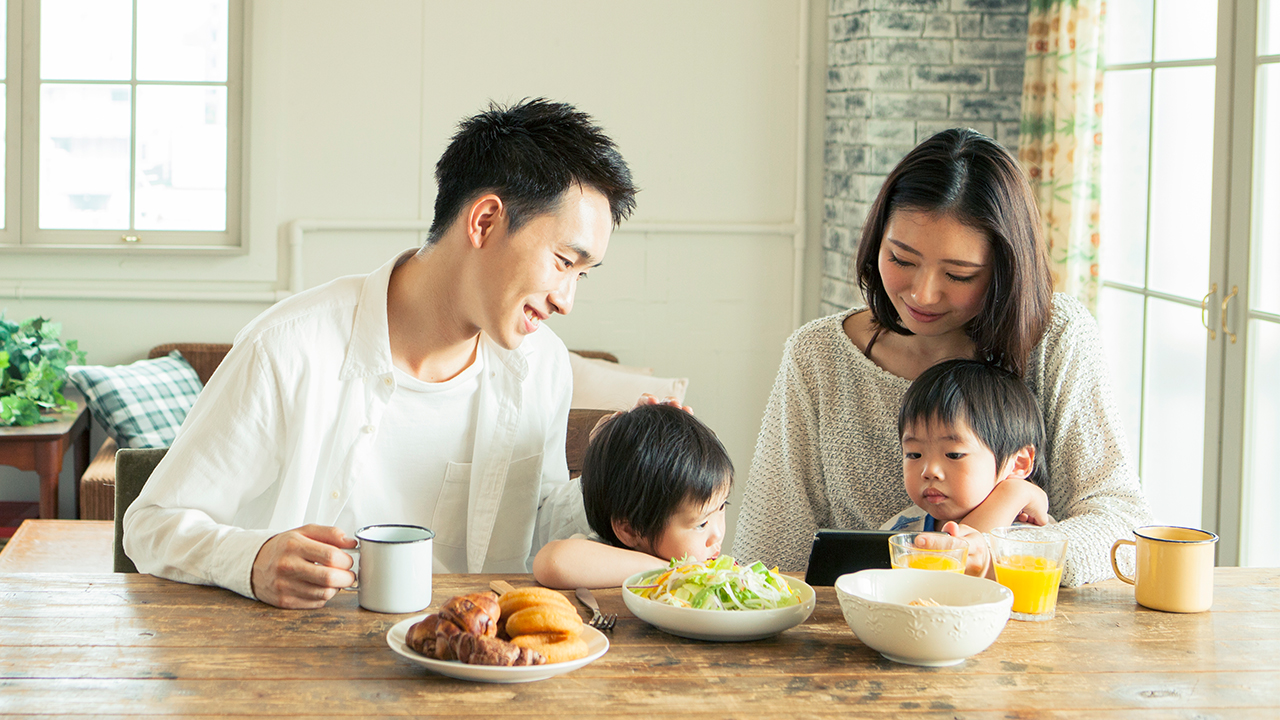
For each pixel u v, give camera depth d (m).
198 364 3.53
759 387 3.86
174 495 1.29
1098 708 0.91
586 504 1.38
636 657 1.01
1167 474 2.67
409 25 3.62
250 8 3.53
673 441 1.32
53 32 3.54
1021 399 1.38
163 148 3.61
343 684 0.93
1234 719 0.89
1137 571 1.20
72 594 1.16
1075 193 2.82
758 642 1.06
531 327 1.31
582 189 1.24
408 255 1.44
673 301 3.81
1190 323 2.54
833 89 3.63
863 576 1.07
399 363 1.43
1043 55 2.98
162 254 3.59
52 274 3.56
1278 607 1.19
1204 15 2.47
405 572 1.11
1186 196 2.55
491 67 3.66
